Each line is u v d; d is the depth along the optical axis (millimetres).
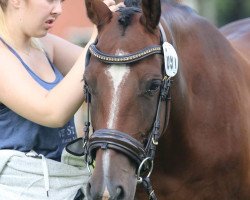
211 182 7438
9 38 7094
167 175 7352
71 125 7398
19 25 7070
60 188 7008
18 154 6922
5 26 7094
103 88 6273
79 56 7246
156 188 7438
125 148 6215
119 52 6316
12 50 7055
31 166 6918
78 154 6961
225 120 7387
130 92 6242
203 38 7465
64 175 7016
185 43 7270
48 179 6926
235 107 7477
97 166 6191
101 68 6320
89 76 6359
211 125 7320
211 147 7320
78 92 6809
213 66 7434
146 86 6297
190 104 7176
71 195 7027
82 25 16047
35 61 7215
